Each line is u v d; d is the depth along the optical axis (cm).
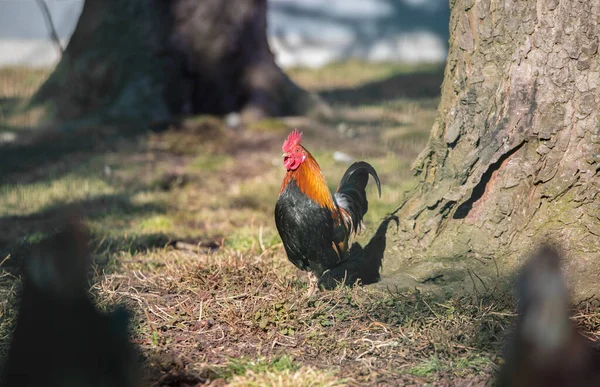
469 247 853
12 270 971
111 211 1402
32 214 1376
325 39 4028
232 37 2181
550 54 816
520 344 410
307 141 1977
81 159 1809
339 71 3519
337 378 644
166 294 870
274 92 2248
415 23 4050
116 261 1023
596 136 809
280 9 4003
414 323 759
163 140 1970
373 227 961
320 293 848
